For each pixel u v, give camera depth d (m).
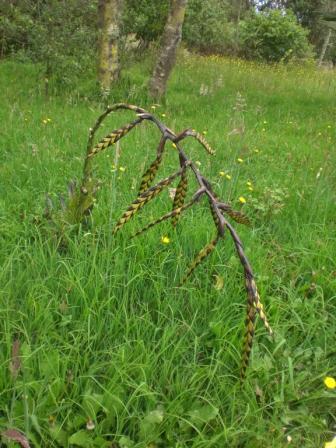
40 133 6.01
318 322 2.97
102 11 9.50
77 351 2.47
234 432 2.23
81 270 3.02
